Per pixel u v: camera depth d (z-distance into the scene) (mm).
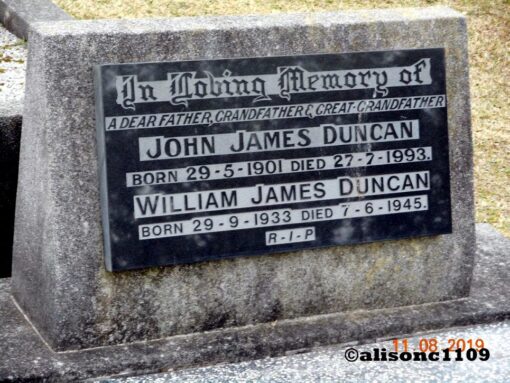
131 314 1424
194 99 1395
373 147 1489
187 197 1410
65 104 1355
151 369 1382
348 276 1529
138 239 1394
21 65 3057
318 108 1454
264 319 1496
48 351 1401
